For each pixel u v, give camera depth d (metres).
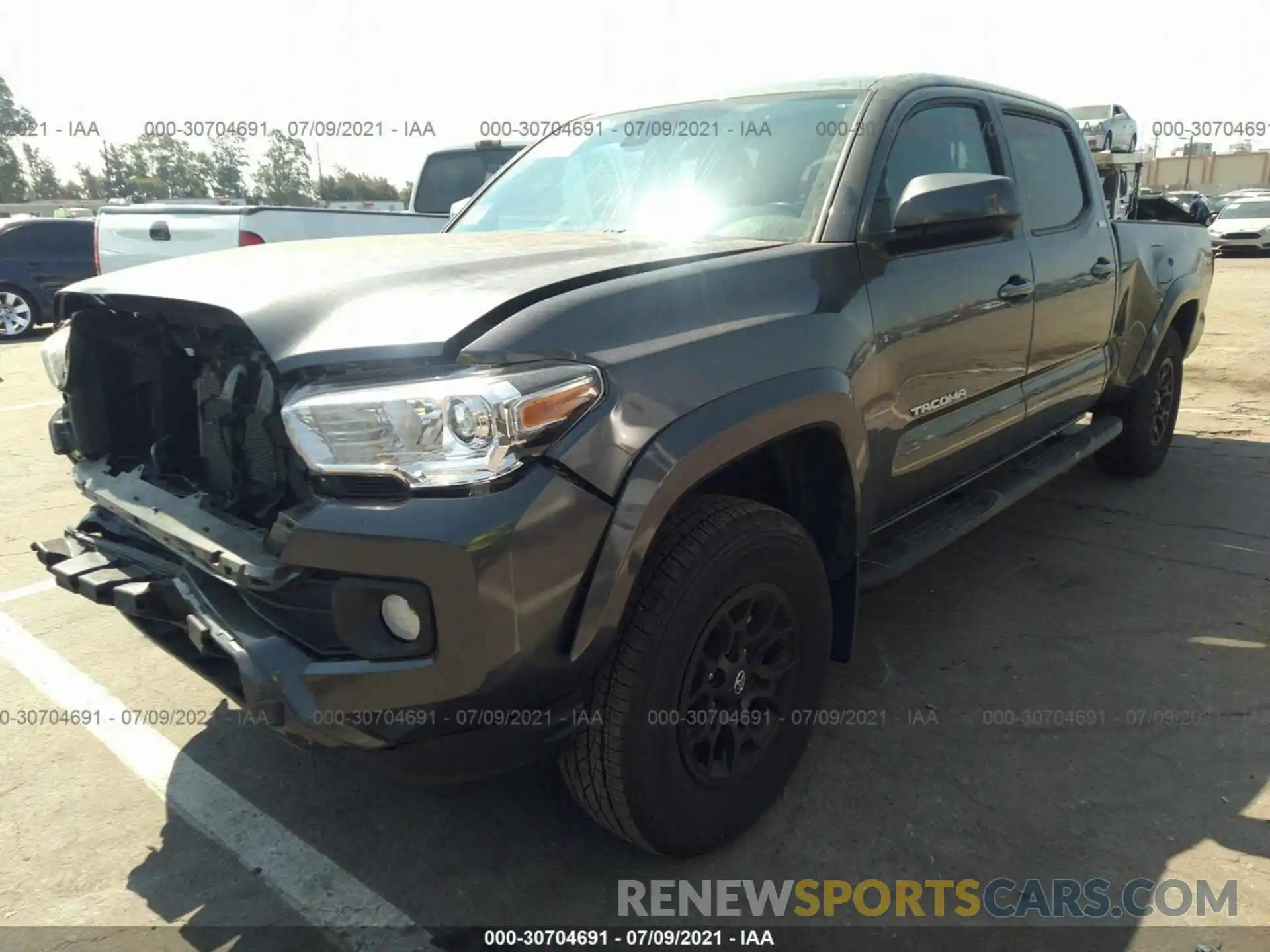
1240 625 3.47
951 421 3.00
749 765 2.32
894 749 2.72
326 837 2.40
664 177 3.05
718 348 2.05
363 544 1.70
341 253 2.39
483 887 2.22
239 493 2.04
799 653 2.40
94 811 2.50
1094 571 3.99
